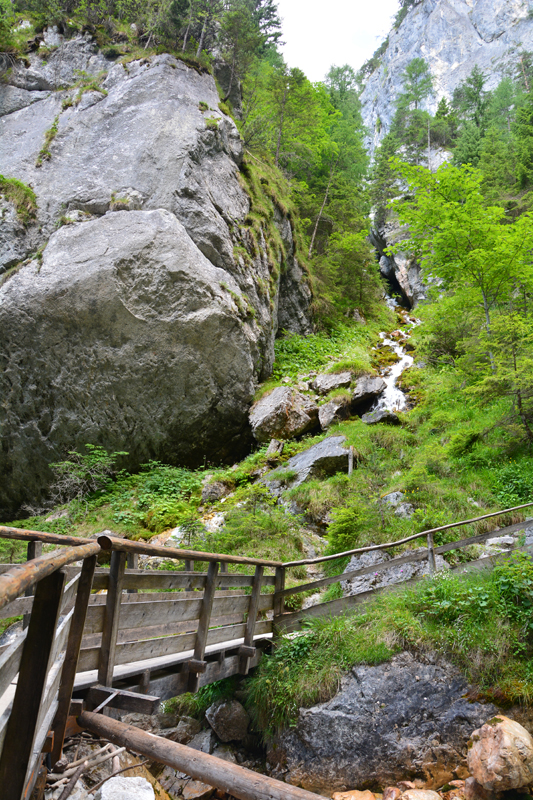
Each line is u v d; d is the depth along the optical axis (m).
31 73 18.38
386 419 14.83
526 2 66.25
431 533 7.38
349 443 12.92
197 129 16.06
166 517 11.99
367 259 25.22
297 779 5.57
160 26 18.50
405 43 75.25
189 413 14.61
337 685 5.93
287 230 20.33
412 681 5.75
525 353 11.21
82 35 19.06
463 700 5.55
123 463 14.57
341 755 5.46
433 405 15.16
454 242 14.13
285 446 14.48
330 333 22.03
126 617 3.79
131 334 13.81
